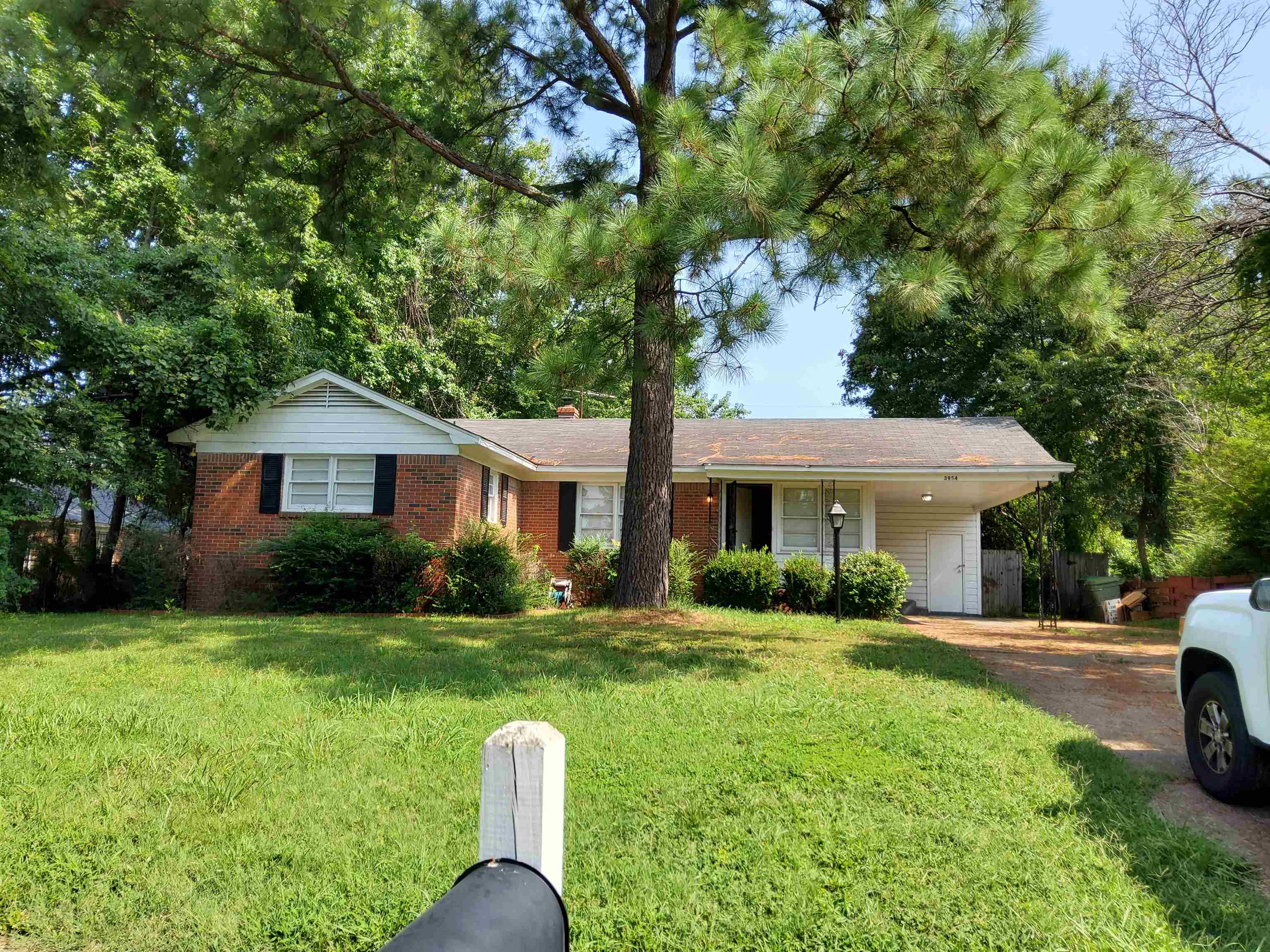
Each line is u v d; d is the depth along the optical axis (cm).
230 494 1487
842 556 1733
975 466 1548
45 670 730
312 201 1365
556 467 1748
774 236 723
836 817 421
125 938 324
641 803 438
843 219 884
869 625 1262
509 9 1176
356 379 2300
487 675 736
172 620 1140
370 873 363
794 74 748
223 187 1205
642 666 797
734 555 1570
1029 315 2381
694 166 755
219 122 1171
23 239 1255
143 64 1055
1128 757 571
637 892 343
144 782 461
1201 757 493
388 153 1270
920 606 2086
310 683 684
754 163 689
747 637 1008
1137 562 2411
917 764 506
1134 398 1959
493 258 826
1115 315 952
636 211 782
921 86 725
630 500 1237
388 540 1388
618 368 898
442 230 856
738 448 1794
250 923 328
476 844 391
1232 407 1662
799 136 771
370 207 1352
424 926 113
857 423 1998
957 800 446
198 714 586
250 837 398
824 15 1062
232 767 485
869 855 377
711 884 353
